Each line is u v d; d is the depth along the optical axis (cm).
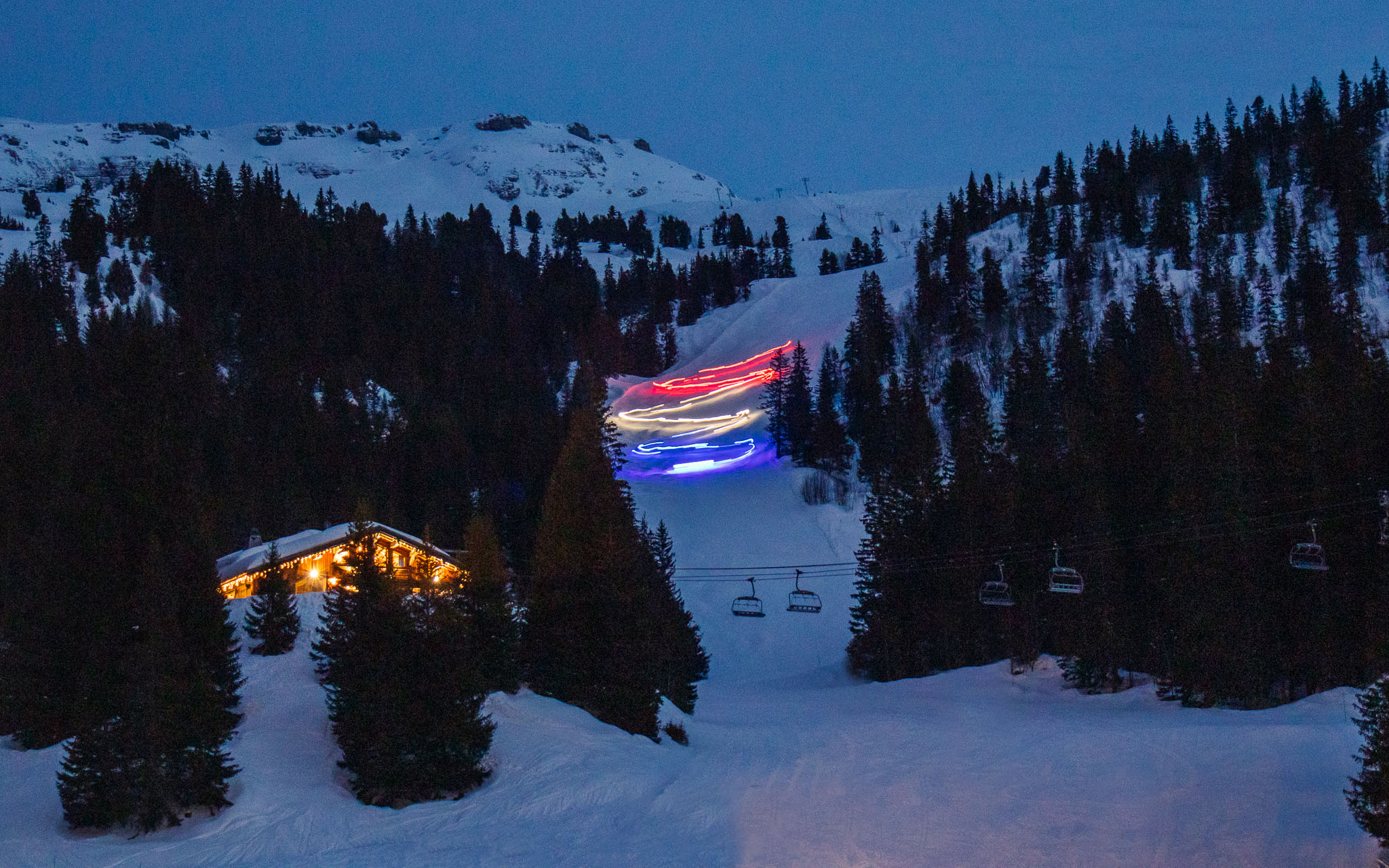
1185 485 4962
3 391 7819
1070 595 5509
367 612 3353
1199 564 4631
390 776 3225
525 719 3900
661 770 3631
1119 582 5384
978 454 7375
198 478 6059
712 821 2964
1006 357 13325
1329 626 4397
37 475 5131
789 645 8169
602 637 4206
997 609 6331
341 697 3347
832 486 11344
